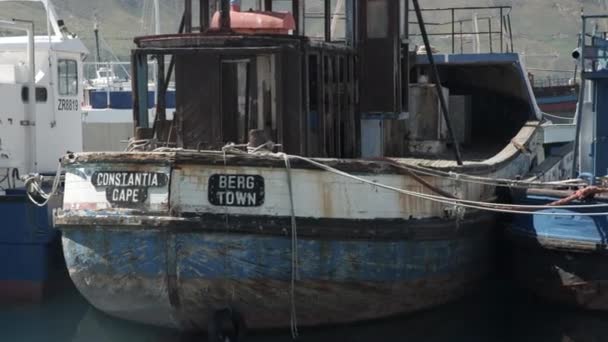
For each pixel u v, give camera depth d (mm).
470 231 12812
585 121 14227
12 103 15000
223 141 11672
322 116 12125
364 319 11961
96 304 11883
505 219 13977
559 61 107625
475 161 14859
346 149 13289
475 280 13531
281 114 11234
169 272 10914
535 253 12844
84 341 12609
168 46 11500
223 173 10750
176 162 10734
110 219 10914
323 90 12180
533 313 13500
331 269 11133
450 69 19391
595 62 13352
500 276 14523
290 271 10969
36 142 15516
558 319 12969
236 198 10766
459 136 18734
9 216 13648
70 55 16594
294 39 11281
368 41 13664
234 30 11578
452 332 13039
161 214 10773
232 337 11289
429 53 13039
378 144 14383
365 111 13758
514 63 18125
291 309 11320
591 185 12500
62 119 16391
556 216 12523
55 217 11648
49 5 16781
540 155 18078
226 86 11680
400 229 11438
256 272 10883
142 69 11820
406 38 14438
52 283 14039
